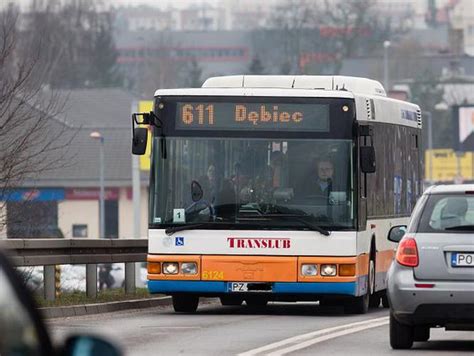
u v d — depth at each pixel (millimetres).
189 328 46844
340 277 52969
